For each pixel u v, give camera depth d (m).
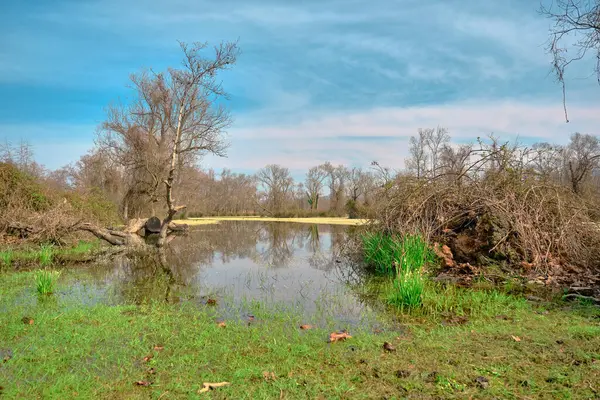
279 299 6.64
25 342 4.26
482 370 3.38
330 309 5.88
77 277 8.85
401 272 7.10
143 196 25.97
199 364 3.68
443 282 7.30
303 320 5.26
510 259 7.67
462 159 9.61
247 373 3.41
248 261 11.87
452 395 2.96
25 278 8.05
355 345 4.15
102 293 7.05
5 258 10.01
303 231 24.83
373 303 6.25
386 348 3.97
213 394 3.08
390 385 3.16
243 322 5.17
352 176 50.72
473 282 7.21
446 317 5.22
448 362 3.58
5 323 4.89
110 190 27.95
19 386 3.23
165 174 24.66
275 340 4.29
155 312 5.59
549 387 3.03
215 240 18.81
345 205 48.41
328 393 3.04
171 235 21.58
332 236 21.08
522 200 8.16
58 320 5.05
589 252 7.36
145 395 3.11
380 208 9.94
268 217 49.62
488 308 5.43
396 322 5.07
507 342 4.03
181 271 9.94
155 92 23.58
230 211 59.25
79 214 15.63
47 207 14.43
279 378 3.34
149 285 7.97
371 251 9.55
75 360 3.80
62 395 3.08
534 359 3.58
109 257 12.33
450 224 8.90
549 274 7.14
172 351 4.04
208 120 18.52
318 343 4.22
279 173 62.09
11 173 14.12
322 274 9.41
